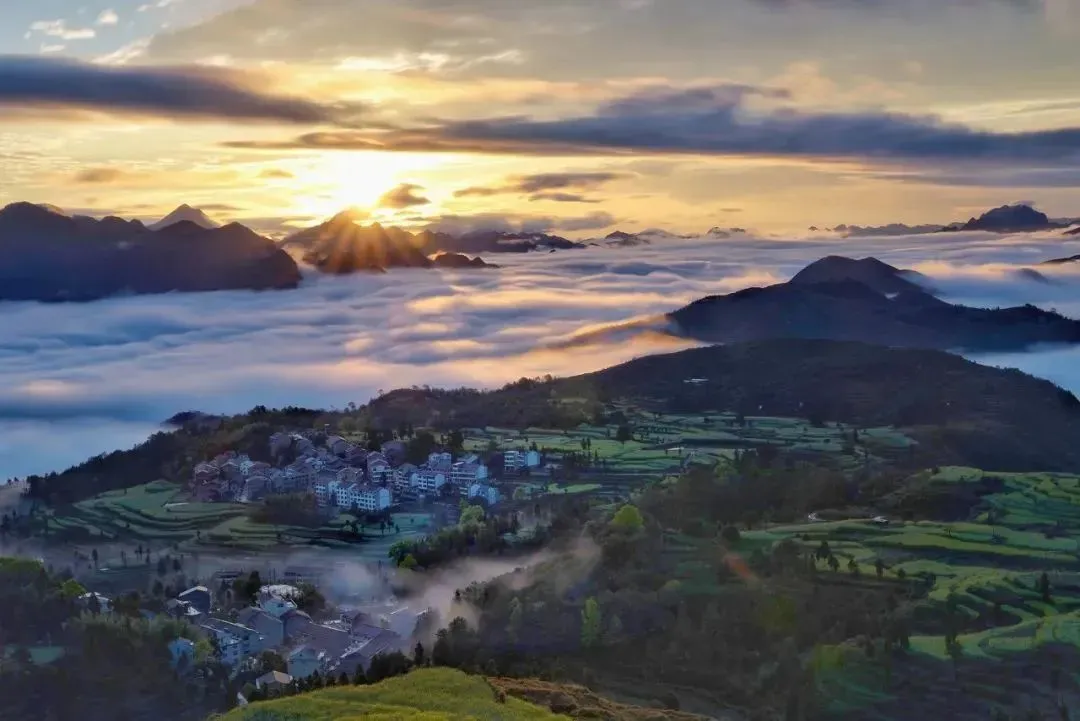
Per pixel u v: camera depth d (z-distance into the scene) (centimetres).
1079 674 14850
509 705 13638
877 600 17700
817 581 18538
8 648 18450
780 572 18925
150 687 17938
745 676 16275
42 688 17350
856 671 15512
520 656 17325
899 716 14612
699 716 14400
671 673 16562
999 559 19638
